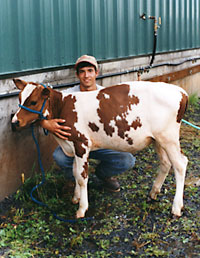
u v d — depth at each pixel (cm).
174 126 328
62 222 346
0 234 319
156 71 779
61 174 458
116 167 386
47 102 322
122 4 616
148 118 321
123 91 326
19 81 324
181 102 325
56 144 488
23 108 311
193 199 393
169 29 834
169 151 334
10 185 396
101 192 411
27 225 338
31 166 431
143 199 393
